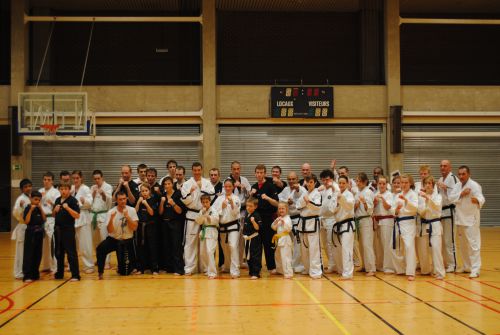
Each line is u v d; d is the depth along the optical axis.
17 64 16.92
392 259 9.08
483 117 18.03
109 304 6.76
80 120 15.34
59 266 8.69
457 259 11.02
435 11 19.72
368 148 17.95
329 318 5.96
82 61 18.88
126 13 19.09
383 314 6.15
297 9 19.20
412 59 19.61
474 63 19.78
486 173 18.34
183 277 8.91
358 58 19.23
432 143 18.17
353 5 18.88
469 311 6.29
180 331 5.46
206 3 17.38
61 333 5.42
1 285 8.20
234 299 7.04
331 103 17.50
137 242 9.31
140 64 19.03
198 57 18.80
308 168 9.64
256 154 17.77
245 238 8.94
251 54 19.17
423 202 8.71
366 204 9.05
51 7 18.64
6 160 20.17
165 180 9.23
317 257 8.88
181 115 17.22
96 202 9.75
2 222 18.97
